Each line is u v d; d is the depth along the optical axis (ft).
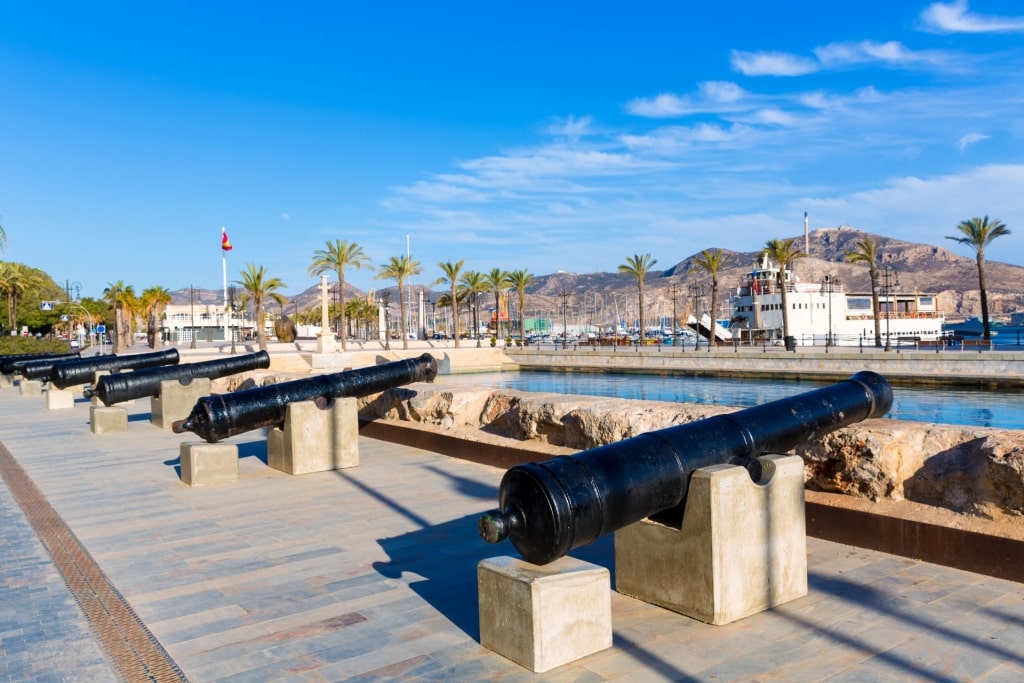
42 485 29.25
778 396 125.90
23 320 267.18
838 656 12.25
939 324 264.11
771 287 249.96
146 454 36.50
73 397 65.05
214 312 381.81
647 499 13.30
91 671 12.67
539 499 12.19
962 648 12.37
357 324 406.41
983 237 172.14
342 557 18.79
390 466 30.63
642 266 235.61
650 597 14.85
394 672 12.30
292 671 12.47
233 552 19.49
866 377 18.04
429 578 17.03
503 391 33.40
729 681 11.51
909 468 17.81
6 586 17.20
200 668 12.69
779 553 14.49
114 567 18.48
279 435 30.55
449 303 283.18
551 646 12.17
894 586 15.19
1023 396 113.50
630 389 145.28
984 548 15.55
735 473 13.83
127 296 252.01
